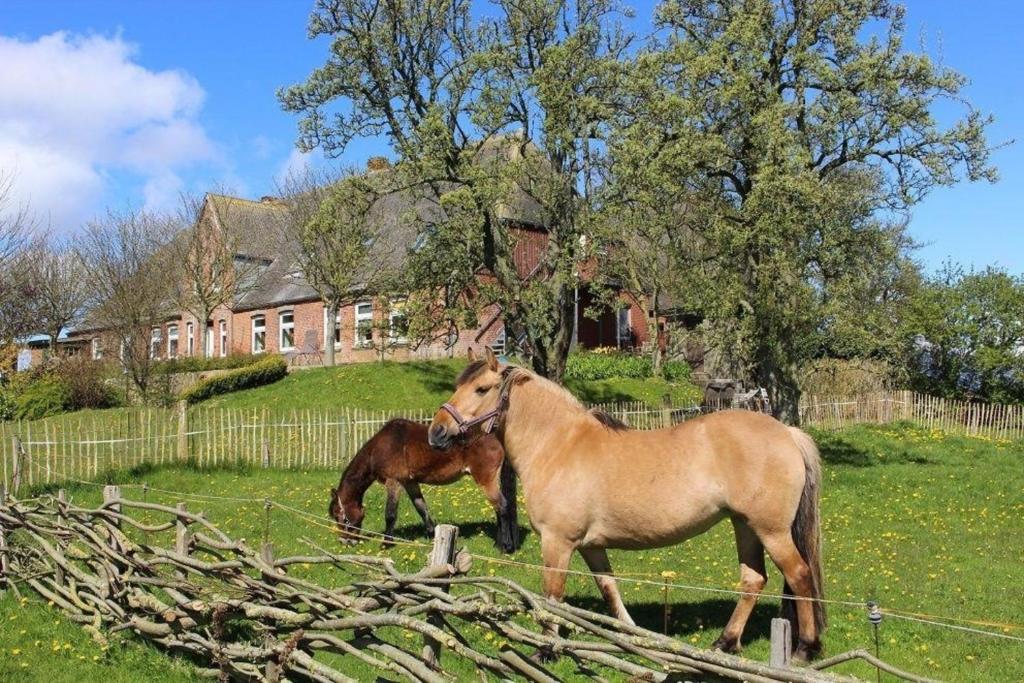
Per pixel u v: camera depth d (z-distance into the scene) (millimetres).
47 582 8273
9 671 6414
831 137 20500
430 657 5164
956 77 19766
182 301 37375
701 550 10594
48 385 27828
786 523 6332
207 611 6125
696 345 39000
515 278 22266
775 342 20016
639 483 6602
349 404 27594
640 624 7758
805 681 3719
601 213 19922
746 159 20547
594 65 20484
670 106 18938
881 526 12586
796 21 20859
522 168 21344
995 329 28703
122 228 31125
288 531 11711
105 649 6812
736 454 6406
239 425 18156
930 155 19922
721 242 19219
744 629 7395
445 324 24531
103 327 31547
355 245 22672
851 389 29234
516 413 7238
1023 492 15234
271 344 42656
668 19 21625
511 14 20891
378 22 21312
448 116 21047
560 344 22797
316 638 5496
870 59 19531
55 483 15430
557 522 6895
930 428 25969
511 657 4816
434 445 7348
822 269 19484
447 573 5203
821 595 6359
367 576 6551
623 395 31344
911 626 7773
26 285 28953
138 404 28203
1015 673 6637
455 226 21328
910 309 29828
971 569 10047
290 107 21078
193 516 6895
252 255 42500
